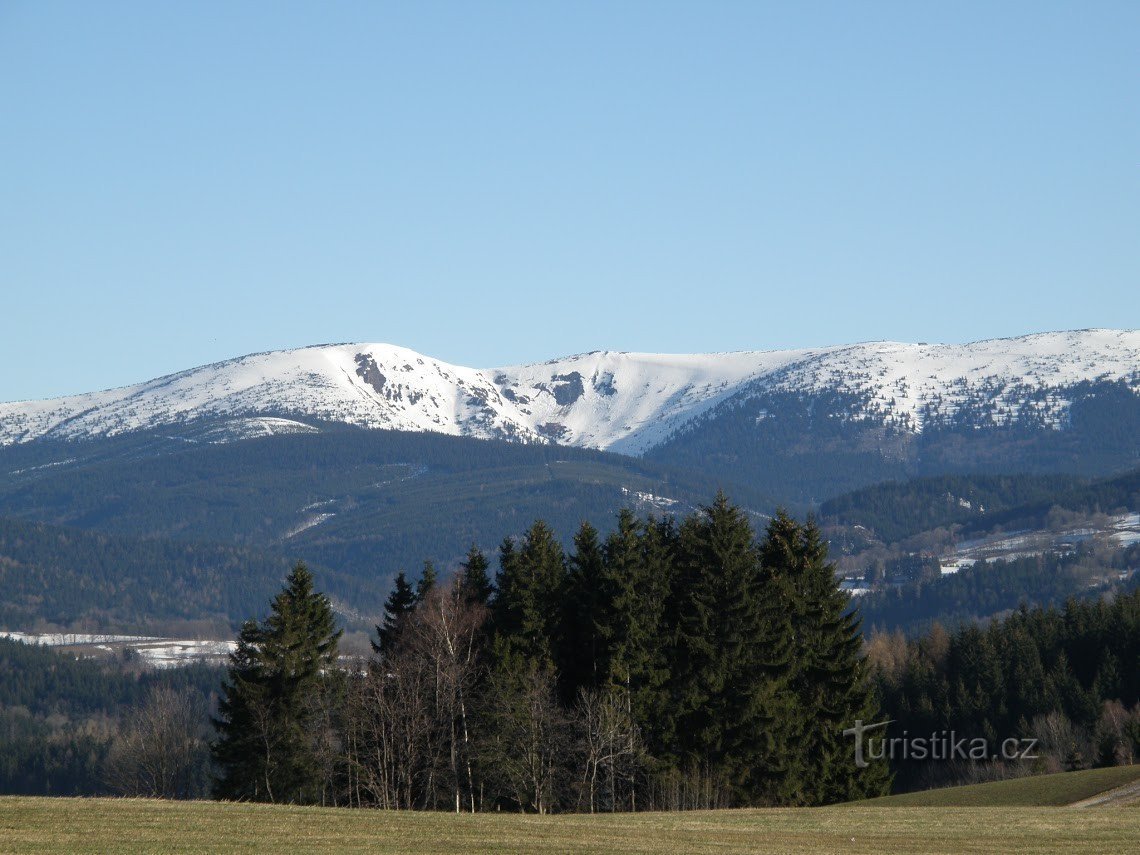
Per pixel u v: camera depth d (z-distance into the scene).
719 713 182.50
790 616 191.62
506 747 179.75
